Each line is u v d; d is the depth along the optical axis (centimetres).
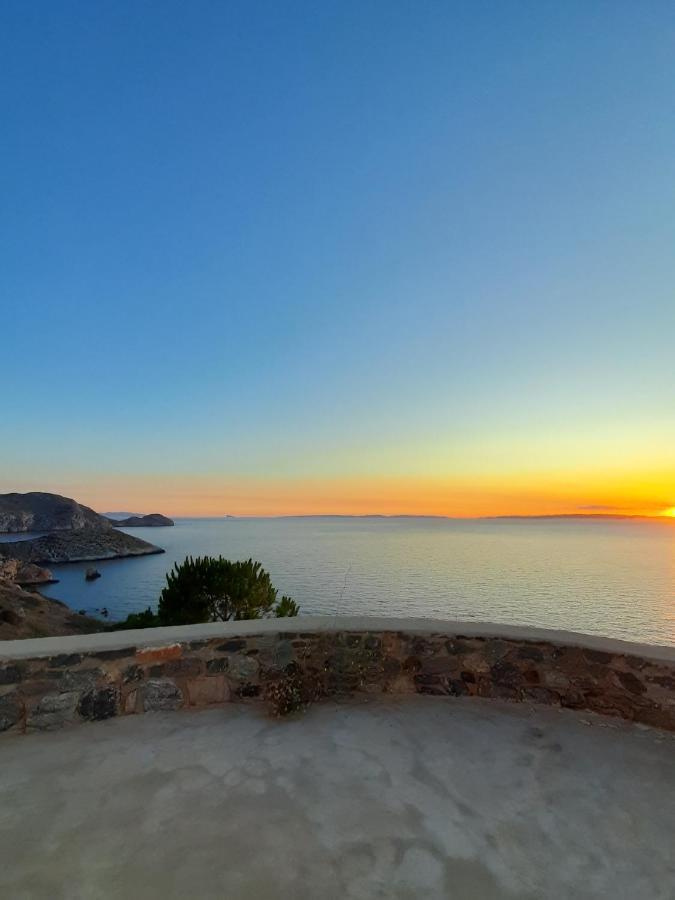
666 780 310
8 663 367
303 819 261
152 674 407
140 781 297
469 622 478
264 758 328
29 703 369
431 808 274
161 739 356
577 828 261
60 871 219
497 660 443
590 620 4122
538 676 432
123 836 244
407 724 386
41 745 346
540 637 437
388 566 7988
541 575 7056
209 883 213
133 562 8438
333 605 4434
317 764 321
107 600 4775
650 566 8475
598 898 212
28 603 2017
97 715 386
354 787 293
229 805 272
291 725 382
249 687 430
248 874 219
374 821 260
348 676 449
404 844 243
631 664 400
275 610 988
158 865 223
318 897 207
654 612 4456
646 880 224
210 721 388
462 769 319
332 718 396
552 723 391
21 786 291
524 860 235
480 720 395
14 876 215
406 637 457
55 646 385
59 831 247
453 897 210
